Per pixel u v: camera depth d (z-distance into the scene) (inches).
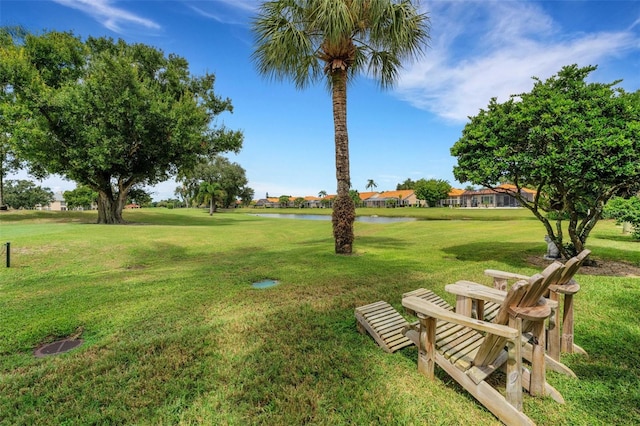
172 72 910.4
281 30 319.3
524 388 102.3
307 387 104.0
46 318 165.9
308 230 713.6
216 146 949.2
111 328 153.9
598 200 266.4
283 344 134.0
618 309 174.1
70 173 768.9
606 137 209.0
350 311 173.5
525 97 267.0
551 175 243.6
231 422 88.4
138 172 871.1
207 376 110.6
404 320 145.9
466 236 544.7
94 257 348.8
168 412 92.4
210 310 178.2
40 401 97.2
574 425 87.7
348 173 355.9
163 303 190.4
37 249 359.9
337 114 348.2
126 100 701.3
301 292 211.2
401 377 109.6
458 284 134.6
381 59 366.0
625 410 93.4
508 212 1625.2
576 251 291.6
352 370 114.0
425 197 2696.9
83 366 116.8
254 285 238.8
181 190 3115.2
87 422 88.4
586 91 241.4
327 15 289.3
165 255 380.5
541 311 85.2
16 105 652.1
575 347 127.9
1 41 774.5
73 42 808.9
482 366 97.3
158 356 124.1
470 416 90.6
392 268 281.6
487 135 273.0
